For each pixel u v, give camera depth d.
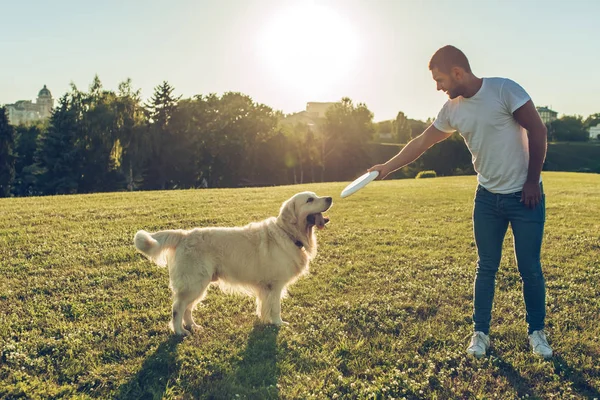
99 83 55.62
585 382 4.22
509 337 5.09
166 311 6.02
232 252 5.54
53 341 5.04
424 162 64.00
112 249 8.84
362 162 73.06
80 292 6.67
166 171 58.38
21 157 61.75
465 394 4.08
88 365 4.57
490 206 4.68
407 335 5.21
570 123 131.62
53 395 4.05
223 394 4.05
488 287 4.82
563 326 5.34
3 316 5.77
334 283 7.13
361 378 4.34
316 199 5.82
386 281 7.14
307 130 69.50
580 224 11.60
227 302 6.48
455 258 8.39
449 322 5.55
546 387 4.13
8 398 4.02
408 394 4.07
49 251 8.73
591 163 87.19
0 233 10.20
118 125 53.09
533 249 4.57
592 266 7.70
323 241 9.91
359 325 5.55
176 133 58.22
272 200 16.22
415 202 16.39
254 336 5.25
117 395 4.07
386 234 10.64
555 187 22.86
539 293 4.70
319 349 4.89
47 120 57.91
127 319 5.71
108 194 18.47
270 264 5.57
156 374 4.42
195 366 4.54
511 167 4.44
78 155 51.34
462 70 4.36
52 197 17.16
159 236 5.51
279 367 4.50
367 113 74.44
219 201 15.80
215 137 60.41
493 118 4.37
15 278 7.17
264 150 65.06
